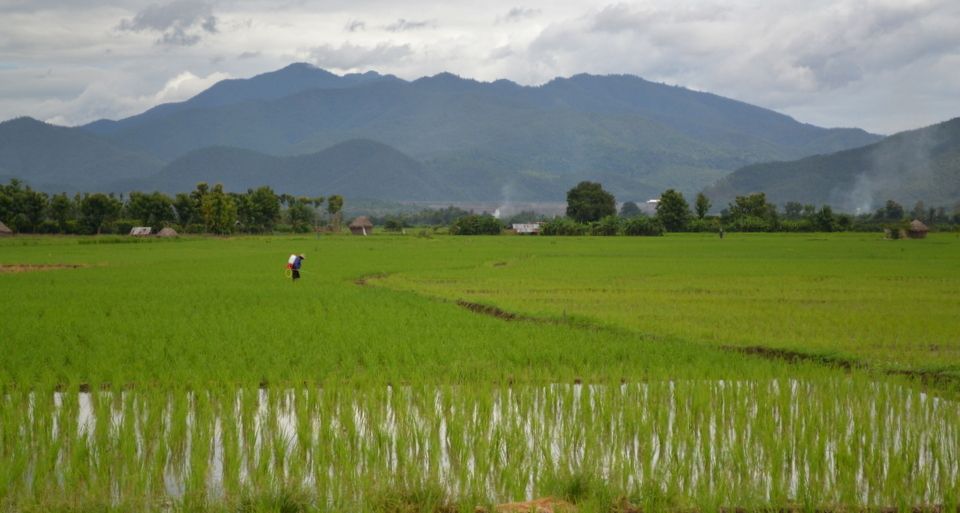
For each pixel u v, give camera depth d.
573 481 10.02
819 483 10.45
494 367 16.66
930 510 9.71
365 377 15.31
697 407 13.10
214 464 11.16
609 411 12.83
